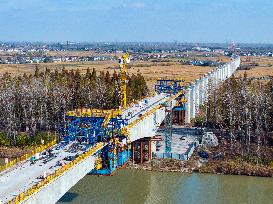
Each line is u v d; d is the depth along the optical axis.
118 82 182.88
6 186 71.44
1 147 145.62
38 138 147.62
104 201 105.81
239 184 120.12
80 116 102.75
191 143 147.88
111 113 103.75
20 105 165.12
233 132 150.00
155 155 135.25
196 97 196.75
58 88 176.88
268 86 191.62
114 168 98.38
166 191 115.25
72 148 95.31
